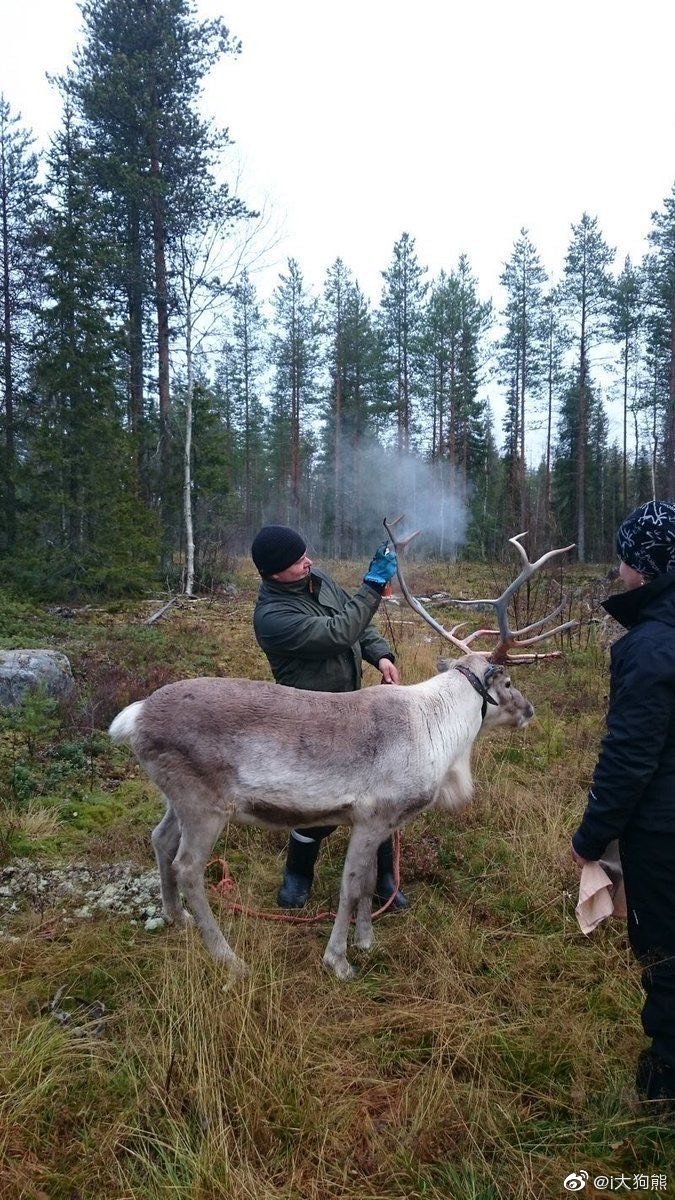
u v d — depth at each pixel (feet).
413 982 10.70
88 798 16.47
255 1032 9.02
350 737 11.10
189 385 54.03
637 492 128.06
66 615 39.37
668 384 102.27
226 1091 8.41
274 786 10.81
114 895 12.78
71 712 20.54
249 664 29.43
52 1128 8.14
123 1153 7.97
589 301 111.45
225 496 61.16
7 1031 9.32
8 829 14.51
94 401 46.85
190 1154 7.65
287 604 12.32
